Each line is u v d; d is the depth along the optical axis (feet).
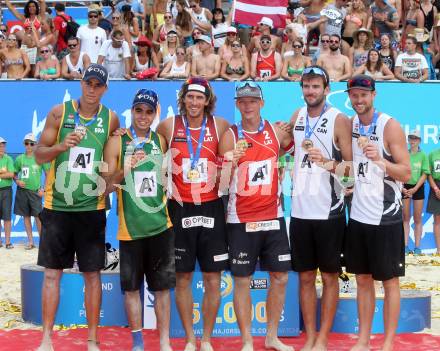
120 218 19.95
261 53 43.14
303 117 20.51
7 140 41.75
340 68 42.42
